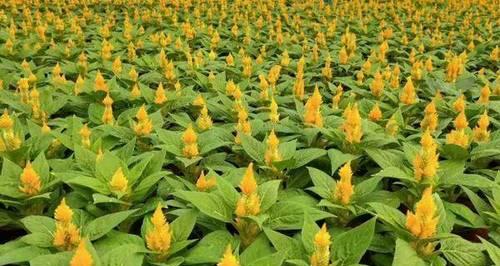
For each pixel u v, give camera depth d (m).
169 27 3.22
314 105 1.34
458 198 1.24
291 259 0.81
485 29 3.28
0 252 0.84
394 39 3.00
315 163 1.25
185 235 0.89
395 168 1.05
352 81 2.00
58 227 0.81
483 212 0.95
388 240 0.94
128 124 1.44
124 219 0.91
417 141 1.38
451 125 1.61
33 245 0.84
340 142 1.26
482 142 1.26
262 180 1.13
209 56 2.32
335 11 3.84
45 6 3.59
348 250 0.83
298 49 2.65
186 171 1.21
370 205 0.92
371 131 1.25
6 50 2.25
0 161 1.15
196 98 1.57
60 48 2.32
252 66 2.14
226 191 0.96
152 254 0.83
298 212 0.94
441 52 2.73
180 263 0.83
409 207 1.10
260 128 1.36
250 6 3.85
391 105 1.74
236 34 2.91
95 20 3.20
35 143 1.19
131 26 2.85
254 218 0.87
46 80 1.84
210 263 0.86
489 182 1.01
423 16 3.84
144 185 0.99
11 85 1.94
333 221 1.02
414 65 2.00
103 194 0.96
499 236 0.95
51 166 1.08
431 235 0.83
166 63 2.05
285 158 1.17
